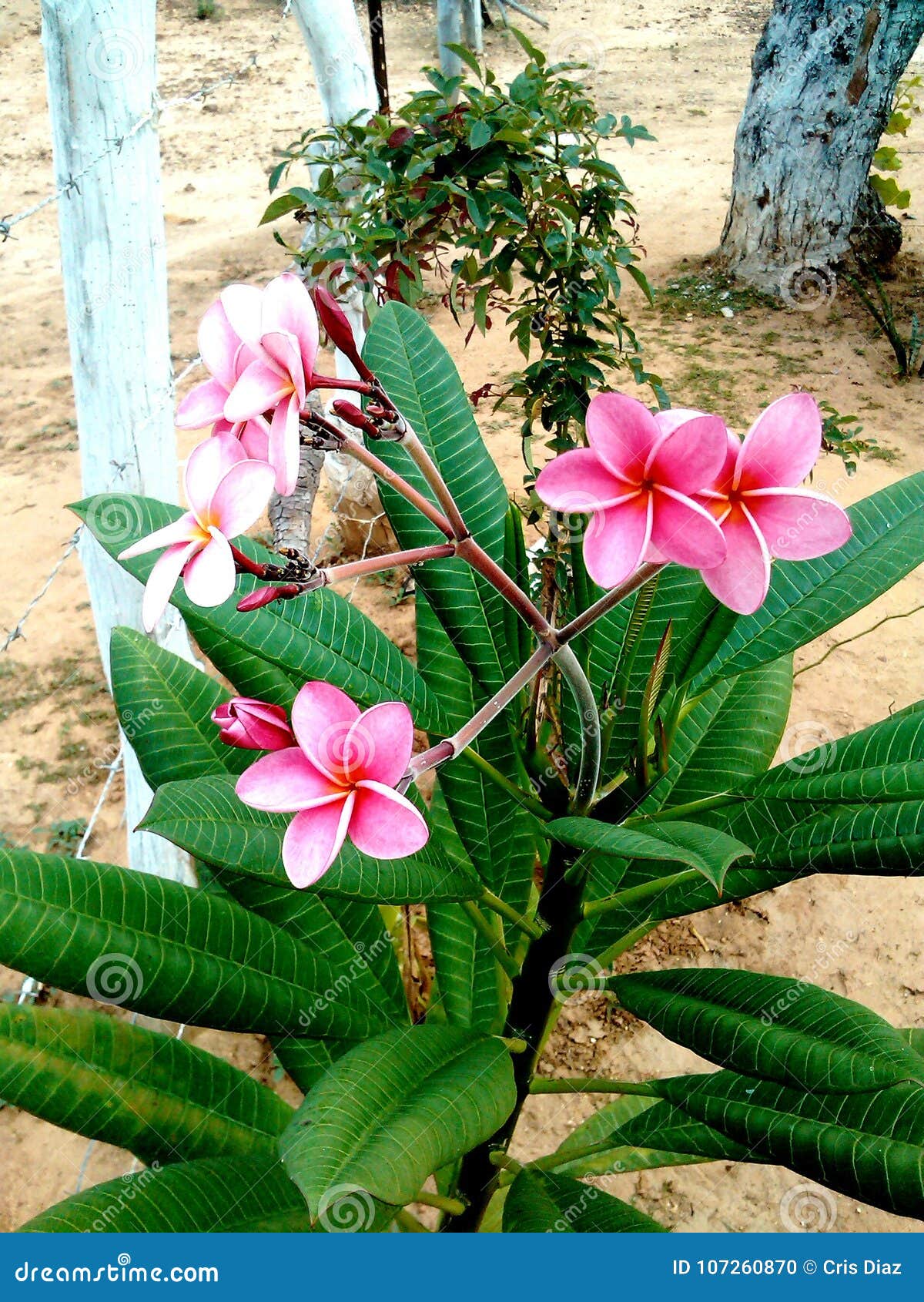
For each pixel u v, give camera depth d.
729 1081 0.69
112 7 0.91
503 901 0.84
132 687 0.79
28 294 3.63
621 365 1.56
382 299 1.46
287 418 0.42
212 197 4.31
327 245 1.36
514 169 1.33
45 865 0.63
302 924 0.81
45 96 5.57
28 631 2.15
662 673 0.61
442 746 0.49
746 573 0.44
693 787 0.87
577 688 0.56
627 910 0.79
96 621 1.24
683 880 0.72
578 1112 1.31
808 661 1.96
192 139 4.98
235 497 0.43
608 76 5.66
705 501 0.44
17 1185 1.25
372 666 0.70
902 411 2.71
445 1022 0.91
